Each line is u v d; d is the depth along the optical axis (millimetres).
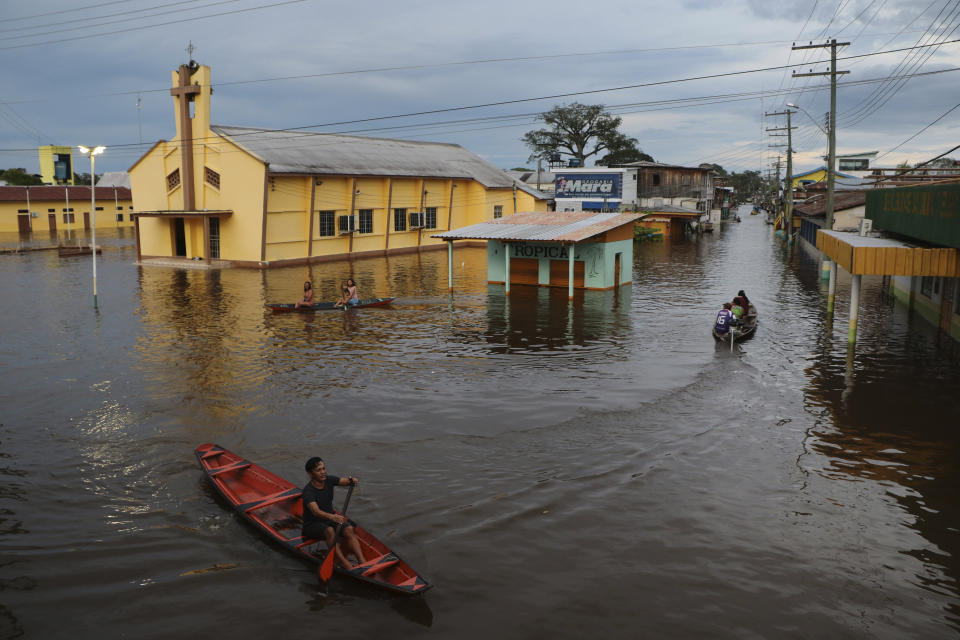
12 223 69688
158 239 44906
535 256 33656
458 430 13273
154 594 7941
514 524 9539
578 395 15570
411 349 20094
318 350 19828
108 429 13211
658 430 13320
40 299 28844
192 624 7402
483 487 10750
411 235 52812
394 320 24766
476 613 7551
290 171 40844
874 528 9461
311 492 8602
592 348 20312
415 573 7863
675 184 87000
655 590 7965
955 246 16656
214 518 9727
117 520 9680
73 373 17078
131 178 44938
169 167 43344
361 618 7496
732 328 20391
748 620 7418
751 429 13367
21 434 12938
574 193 76500
